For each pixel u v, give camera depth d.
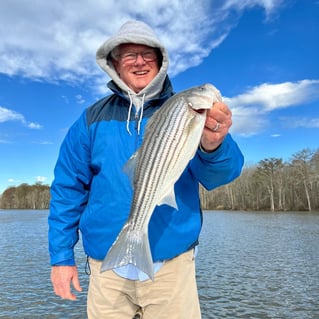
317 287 14.20
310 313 11.33
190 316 3.15
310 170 73.44
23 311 11.71
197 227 3.16
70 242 3.39
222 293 13.60
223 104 2.51
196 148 2.56
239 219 53.50
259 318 10.95
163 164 2.66
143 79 3.32
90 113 3.40
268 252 22.70
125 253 2.68
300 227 38.47
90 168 3.37
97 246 3.15
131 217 2.74
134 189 2.77
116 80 3.28
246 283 15.02
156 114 2.73
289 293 13.48
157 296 3.13
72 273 3.35
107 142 3.19
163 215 3.02
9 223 53.12
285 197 77.94
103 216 3.10
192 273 3.22
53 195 3.46
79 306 12.09
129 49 3.28
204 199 95.00
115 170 3.10
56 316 11.21
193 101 2.52
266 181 80.31
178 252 3.06
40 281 15.65
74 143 3.38
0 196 141.50
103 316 3.28
